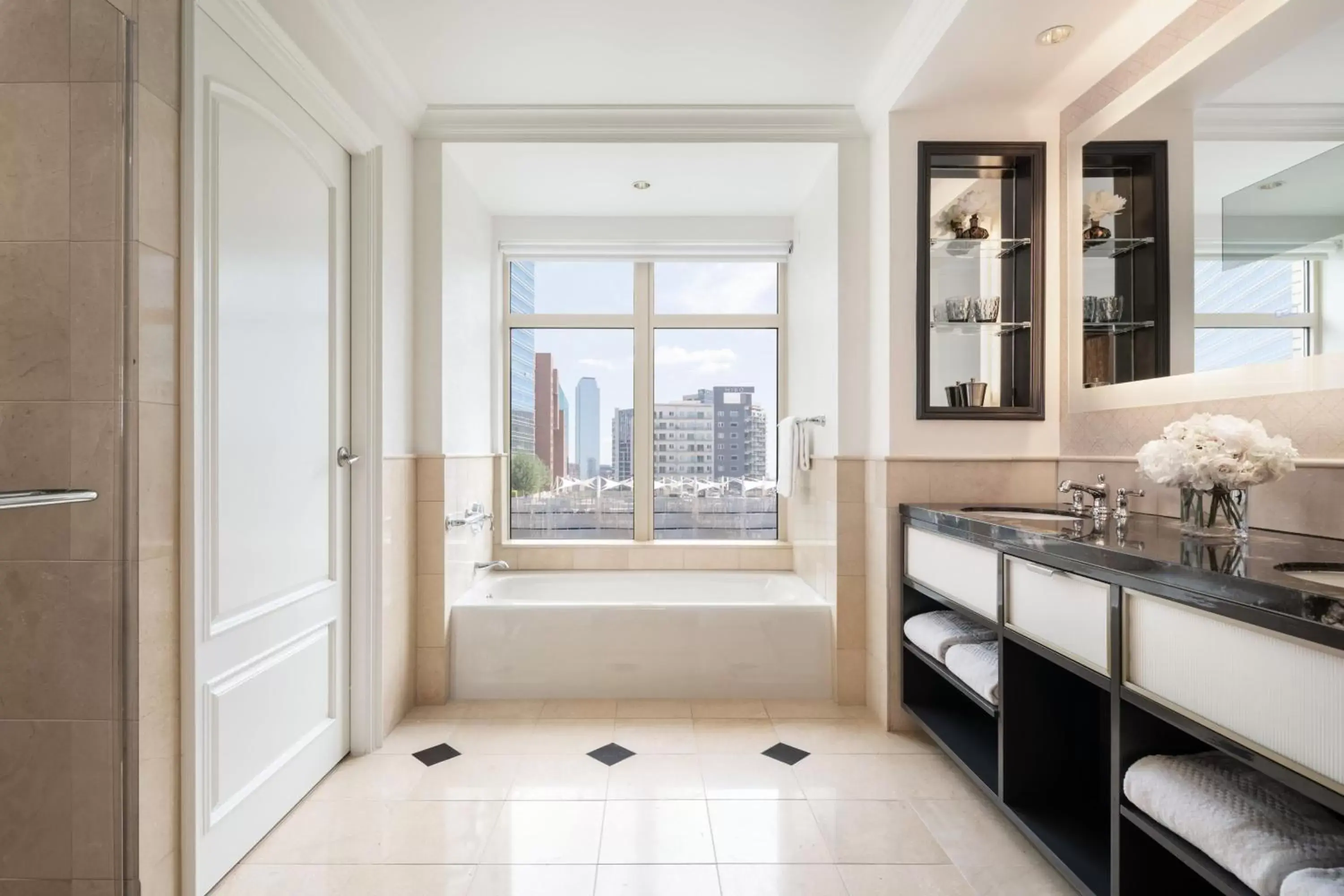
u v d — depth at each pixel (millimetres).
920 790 2020
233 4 1539
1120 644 1271
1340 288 1364
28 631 1206
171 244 1391
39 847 1220
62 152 1222
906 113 2445
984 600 1832
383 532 2311
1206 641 1071
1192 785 1157
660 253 3641
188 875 1433
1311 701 887
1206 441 1437
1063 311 2393
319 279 2051
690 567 3662
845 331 2705
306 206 1975
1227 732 1029
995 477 2434
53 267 1220
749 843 1741
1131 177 2016
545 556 3645
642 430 3783
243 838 1653
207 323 1504
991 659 1890
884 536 2480
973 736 2115
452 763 2188
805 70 2402
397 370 2480
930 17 2006
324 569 2096
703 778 2092
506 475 3736
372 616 2273
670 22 2121
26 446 1205
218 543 1547
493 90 2523
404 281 2561
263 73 1719
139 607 1289
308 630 1979
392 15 2072
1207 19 1728
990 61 2119
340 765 2172
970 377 2492
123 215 1251
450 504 2787
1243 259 1601
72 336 1225
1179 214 1811
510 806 1925
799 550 3430
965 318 2455
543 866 1639
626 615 2768
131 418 1261
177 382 1413
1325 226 1391
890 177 2453
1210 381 1708
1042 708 1744
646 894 1536
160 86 1354
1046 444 2439
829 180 2840
